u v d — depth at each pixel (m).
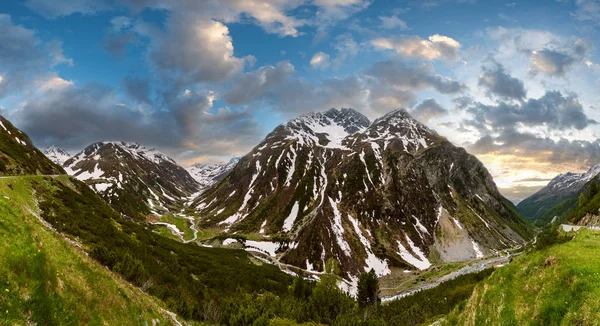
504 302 33.69
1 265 18.97
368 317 76.94
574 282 26.39
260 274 116.12
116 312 26.25
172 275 62.72
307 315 69.94
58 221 52.81
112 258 46.06
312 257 185.12
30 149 112.88
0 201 25.16
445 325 46.84
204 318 50.72
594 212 107.50
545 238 40.38
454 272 170.25
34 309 18.98
